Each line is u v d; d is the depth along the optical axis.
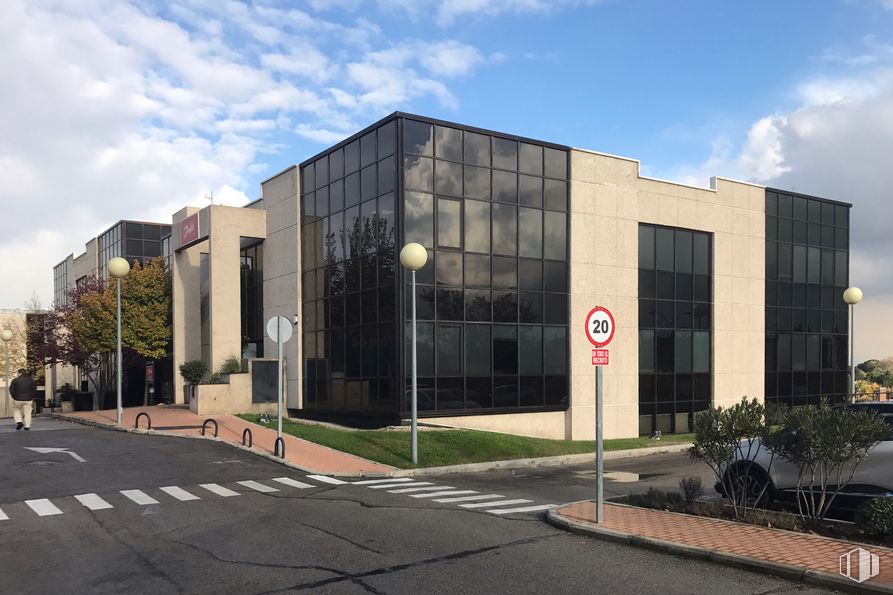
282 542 8.23
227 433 19.62
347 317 22.97
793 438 8.45
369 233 21.95
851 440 8.01
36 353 39.09
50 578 6.83
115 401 38.72
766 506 9.82
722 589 6.23
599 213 24.66
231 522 9.41
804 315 31.11
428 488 12.66
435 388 20.73
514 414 22.34
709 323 27.88
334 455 16.20
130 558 7.55
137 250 41.53
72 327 34.41
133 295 32.41
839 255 32.78
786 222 30.61
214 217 26.72
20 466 14.41
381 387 21.09
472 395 21.45
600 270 24.55
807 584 6.31
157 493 11.68
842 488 9.10
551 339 23.34
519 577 6.68
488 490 12.48
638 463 17.55
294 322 25.86
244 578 6.74
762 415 8.95
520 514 10.01
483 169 22.20
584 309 24.06
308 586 6.46
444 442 17.59
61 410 39.16
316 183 25.09
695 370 27.28
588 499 11.38
